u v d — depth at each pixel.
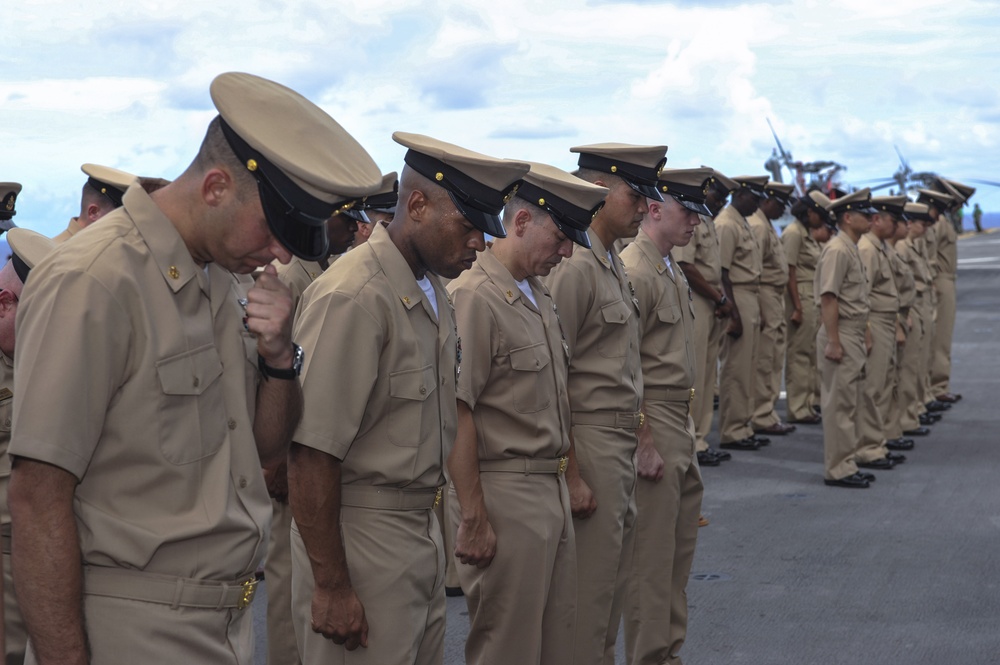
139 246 1.79
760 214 9.05
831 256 7.29
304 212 1.78
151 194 1.89
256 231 1.82
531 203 3.14
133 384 1.77
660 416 3.97
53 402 1.68
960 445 8.85
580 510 3.44
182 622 1.84
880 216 7.94
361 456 2.52
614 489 3.54
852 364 7.32
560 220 3.13
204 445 1.85
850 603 5.03
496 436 3.10
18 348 1.75
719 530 6.30
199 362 1.84
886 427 8.66
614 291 3.60
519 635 3.12
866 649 4.46
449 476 3.12
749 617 4.84
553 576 3.24
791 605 5.00
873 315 7.94
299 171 1.75
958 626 4.72
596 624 3.54
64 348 1.70
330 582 2.45
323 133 1.84
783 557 5.76
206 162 1.82
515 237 3.17
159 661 1.81
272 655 3.89
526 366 3.09
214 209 1.82
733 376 8.55
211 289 1.91
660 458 3.90
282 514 3.85
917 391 9.35
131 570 1.81
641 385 3.71
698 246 7.69
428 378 2.58
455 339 2.74
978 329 17.61
